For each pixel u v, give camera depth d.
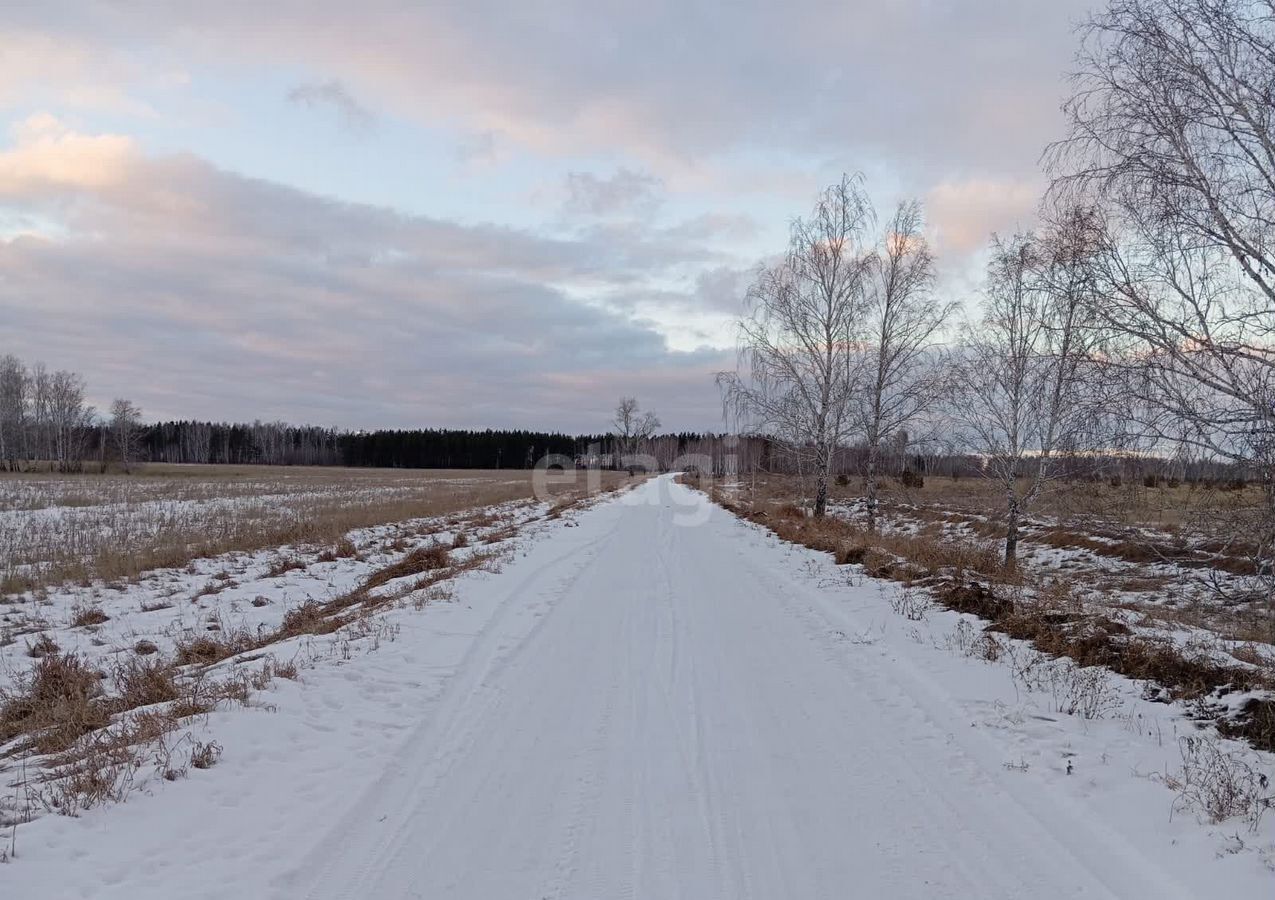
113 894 3.94
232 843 4.56
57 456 85.31
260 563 16.94
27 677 8.82
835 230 23.69
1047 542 19.25
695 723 6.69
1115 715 6.53
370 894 4.07
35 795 5.02
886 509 29.70
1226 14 5.88
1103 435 6.84
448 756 5.98
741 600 12.41
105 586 14.15
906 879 4.20
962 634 9.31
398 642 9.35
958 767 5.64
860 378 22.94
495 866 4.35
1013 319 15.48
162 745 5.72
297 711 6.75
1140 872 4.18
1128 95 6.32
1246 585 6.15
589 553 18.77
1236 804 4.78
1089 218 6.65
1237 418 5.80
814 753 5.99
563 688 7.72
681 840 4.64
